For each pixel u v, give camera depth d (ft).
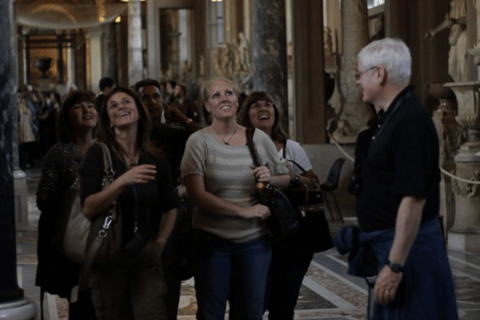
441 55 53.11
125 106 15.78
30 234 40.65
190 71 125.18
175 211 16.53
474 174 34.40
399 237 12.53
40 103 107.04
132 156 16.02
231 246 16.55
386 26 55.47
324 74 56.54
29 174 74.49
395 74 13.01
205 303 16.66
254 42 49.29
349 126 54.03
